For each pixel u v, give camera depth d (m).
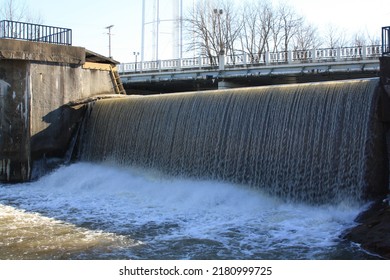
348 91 11.87
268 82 35.31
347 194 11.48
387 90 11.09
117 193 15.44
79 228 11.12
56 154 19.70
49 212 12.90
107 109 19.58
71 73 20.23
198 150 15.38
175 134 16.30
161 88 41.94
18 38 18.84
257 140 13.70
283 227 10.70
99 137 19.55
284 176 12.87
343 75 30.02
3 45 17.81
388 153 11.34
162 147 16.67
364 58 27.52
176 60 36.16
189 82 36.50
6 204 14.03
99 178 16.98
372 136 11.17
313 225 10.72
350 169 11.47
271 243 9.57
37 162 19.00
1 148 18.22
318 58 29.39
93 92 21.75
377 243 8.68
